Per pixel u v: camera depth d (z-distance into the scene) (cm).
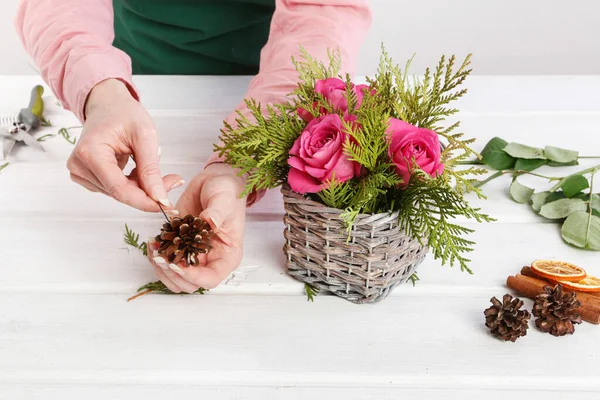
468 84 173
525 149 144
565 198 136
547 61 269
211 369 110
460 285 122
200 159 147
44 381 109
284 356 112
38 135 155
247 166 113
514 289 122
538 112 162
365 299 118
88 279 123
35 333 115
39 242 129
